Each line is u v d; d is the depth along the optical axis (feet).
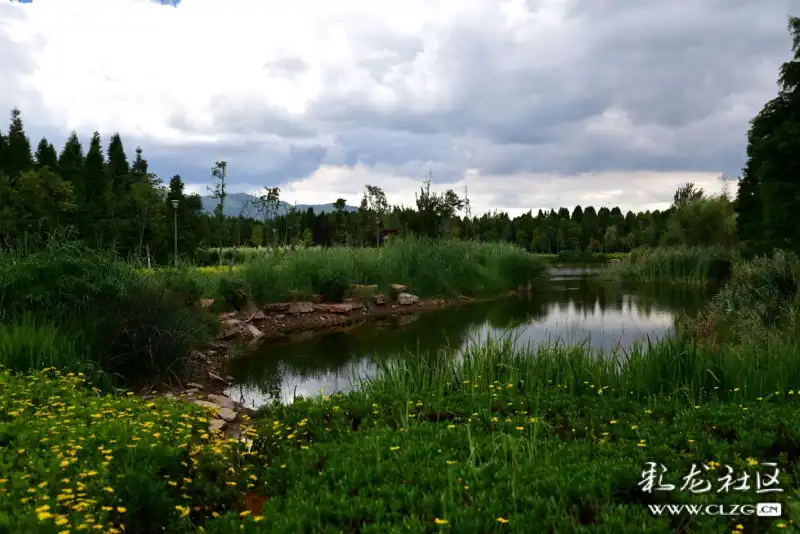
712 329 39.34
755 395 21.65
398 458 14.84
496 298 75.05
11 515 11.15
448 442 16.43
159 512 11.82
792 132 52.70
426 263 73.00
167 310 31.96
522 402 20.75
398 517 12.06
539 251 241.55
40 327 26.12
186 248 119.96
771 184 55.06
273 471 14.85
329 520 12.07
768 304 41.63
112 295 30.83
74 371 24.44
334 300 59.11
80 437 15.34
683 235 126.72
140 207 115.55
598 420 18.47
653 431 17.39
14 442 14.94
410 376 24.53
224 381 32.27
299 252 65.26
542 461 14.73
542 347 27.71
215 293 47.29
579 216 281.95
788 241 54.19
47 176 121.60
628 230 248.73
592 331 46.85
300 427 18.90
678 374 23.17
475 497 12.64
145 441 15.35
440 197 96.53
